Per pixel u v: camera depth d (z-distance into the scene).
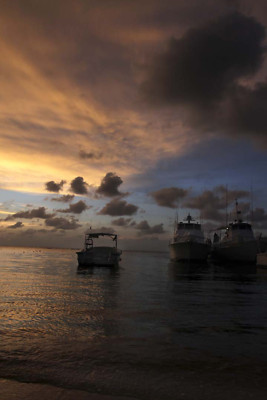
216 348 8.04
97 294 16.73
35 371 6.40
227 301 15.39
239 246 45.03
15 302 13.88
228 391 5.62
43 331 9.29
